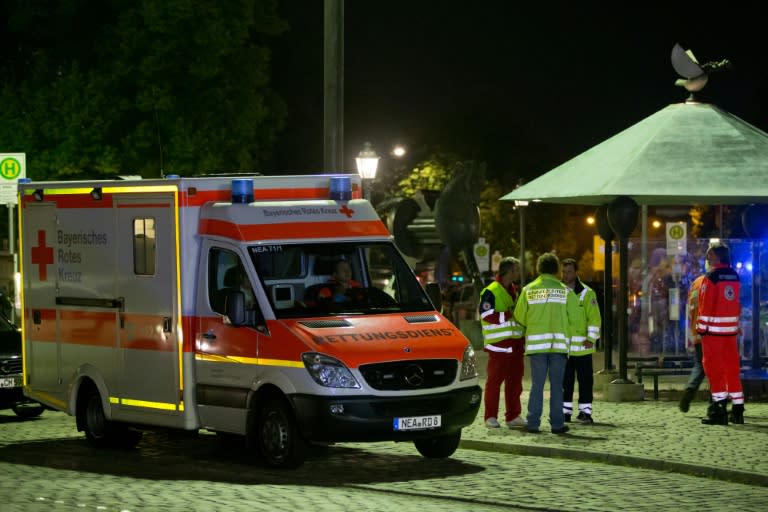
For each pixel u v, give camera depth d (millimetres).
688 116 19500
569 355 15680
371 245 13898
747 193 17859
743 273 19516
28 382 16109
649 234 62469
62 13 38531
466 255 31781
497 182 76562
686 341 20703
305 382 12469
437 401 12828
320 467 13258
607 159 19312
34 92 39031
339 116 18766
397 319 13258
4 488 11977
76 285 15180
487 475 12656
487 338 15492
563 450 13773
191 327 13680
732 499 11250
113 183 14516
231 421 13320
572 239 81625
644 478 12430
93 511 10648
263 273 13195
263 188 13977
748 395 18922
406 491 11695
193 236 13703
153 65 37844
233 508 10750
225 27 38688
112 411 14656
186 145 38219
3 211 39781
